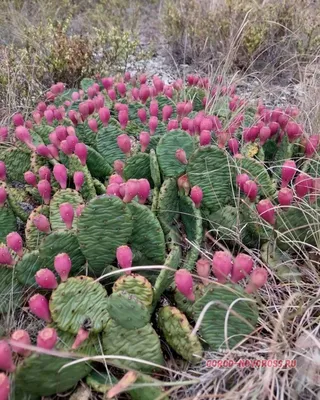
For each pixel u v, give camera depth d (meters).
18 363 1.07
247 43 3.07
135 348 1.11
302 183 1.40
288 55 3.10
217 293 1.08
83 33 3.83
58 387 1.09
